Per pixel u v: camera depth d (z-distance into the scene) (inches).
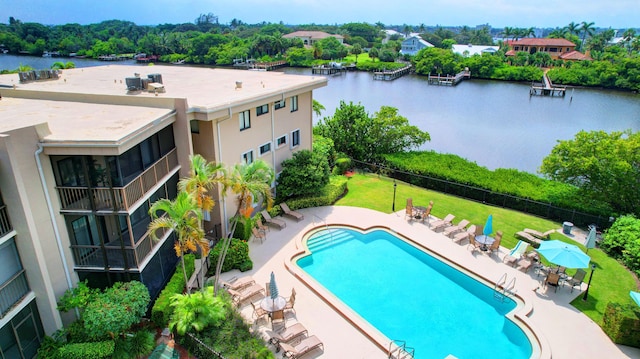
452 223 1059.9
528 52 5812.0
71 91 928.3
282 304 679.1
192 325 605.9
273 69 5693.9
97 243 677.3
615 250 914.7
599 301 756.0
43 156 566.9
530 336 674.8
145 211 753.6
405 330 695.1
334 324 692.1
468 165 1316.4
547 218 1095.6
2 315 527.5
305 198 1122.0
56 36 6437.0
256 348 601.9
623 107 3284.9
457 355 644.7
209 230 943.0
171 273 802.8
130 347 598.9
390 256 919.7
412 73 5590.6
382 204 1167.6
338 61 6008.9
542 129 2546.8
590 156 1062.4
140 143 701.3
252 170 705.0
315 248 945.5
